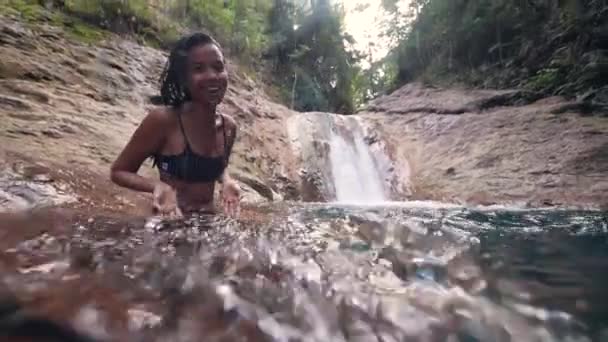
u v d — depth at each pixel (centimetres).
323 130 909
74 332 69
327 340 77
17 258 101
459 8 1686
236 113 798
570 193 665
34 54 561
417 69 1897
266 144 784
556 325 92
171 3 1061
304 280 107
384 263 132
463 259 152
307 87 1583
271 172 714
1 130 355
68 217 170
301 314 86
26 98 458
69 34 676
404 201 759
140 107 608
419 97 1364
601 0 1192
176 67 218
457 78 1543
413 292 106
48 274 92
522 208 541
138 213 211
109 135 448
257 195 538
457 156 897
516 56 1399
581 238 238
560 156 782
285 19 1650
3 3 655
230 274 106
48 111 446
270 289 98
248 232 167
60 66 573
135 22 878
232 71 1034
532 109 1000
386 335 81
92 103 537
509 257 168
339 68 1812
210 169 230
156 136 217
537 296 112
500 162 826
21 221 151
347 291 102
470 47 1595
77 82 568
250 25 1315
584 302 108
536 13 1407
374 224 234
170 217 188
